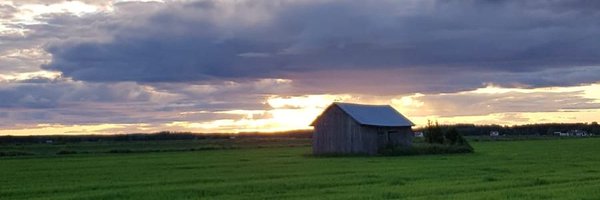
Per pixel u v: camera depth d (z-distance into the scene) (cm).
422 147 8931
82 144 16900
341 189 3934
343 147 9338
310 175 5059
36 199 3616
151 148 13062
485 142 14950
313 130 9688
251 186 4125
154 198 3578
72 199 3591
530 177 4684
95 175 5422
